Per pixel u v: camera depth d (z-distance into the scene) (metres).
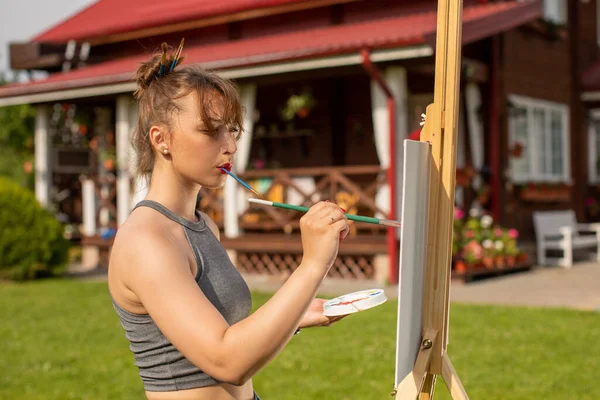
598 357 5.55
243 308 1.84
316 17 11.93
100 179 12.91
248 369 1.55
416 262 2.04
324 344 6.16
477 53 11.23
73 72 13.86
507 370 5.25
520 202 12.07
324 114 12.55
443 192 2.12
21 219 10.98
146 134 1.80
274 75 10.30
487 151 11.49
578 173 14.05
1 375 5.41
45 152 13.45
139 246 1.65
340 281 10.17
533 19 11.40
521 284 9.66
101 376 5.35
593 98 13.99
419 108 13.02
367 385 4.94
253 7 12.13
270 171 10.91
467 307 7.73
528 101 12.36
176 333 1.58
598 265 12.02
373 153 12.13
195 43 13.34
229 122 1.78
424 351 2.09
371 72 9.13
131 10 14.75
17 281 10.98
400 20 10.75
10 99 12.95
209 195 11.77
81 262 13.45
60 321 7.52
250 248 10.98
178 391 1.74
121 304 1.72
